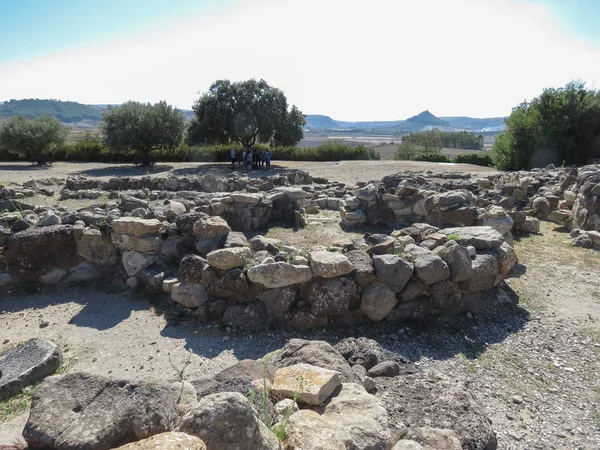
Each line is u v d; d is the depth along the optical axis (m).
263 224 10.57
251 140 30.83
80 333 5.48
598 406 4.22
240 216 10.17
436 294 5.75
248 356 4.97
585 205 10.02
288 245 7.92
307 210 12.57
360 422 2.71
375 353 4.28
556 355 5.13
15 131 28.33
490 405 4.18
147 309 6.16
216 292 5.80
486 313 6.05
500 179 15.66
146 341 5.29
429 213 10.21
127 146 28.14
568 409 4.16
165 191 14.45
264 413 2.59
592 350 5.24
